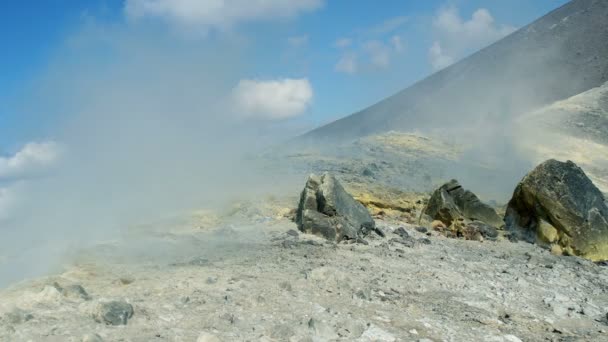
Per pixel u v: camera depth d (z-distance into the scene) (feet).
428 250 58.29
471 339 34.53
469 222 70.03
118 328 29.30
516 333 37.24
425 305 40.42
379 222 68.95
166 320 31.35
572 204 66.08
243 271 43.98
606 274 56.80
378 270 48.19
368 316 35.91
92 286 38.52
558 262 59.06
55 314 30.45
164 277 40.91
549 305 44.32
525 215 70.28
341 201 61.21
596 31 389.80
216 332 30.32
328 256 51.34
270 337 30.45
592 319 42.32
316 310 35.53
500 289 47.19
